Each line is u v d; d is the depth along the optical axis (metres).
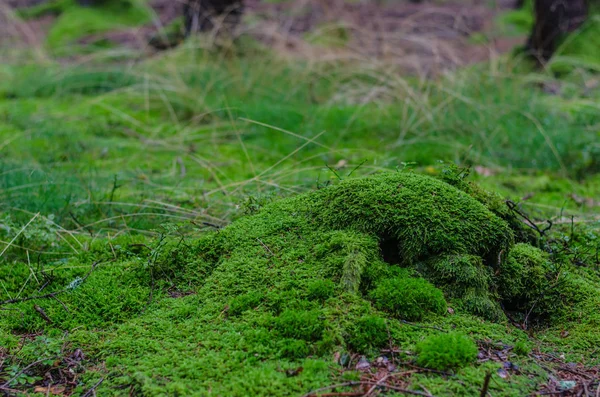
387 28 4.66
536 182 2.50
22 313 1.92
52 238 2.06
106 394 1.78
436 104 3.03
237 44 3.79
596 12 4.30
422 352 1.80
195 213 2.20
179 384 1.77
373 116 3.05
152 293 1.95
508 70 3.42
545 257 2.01
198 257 1.99
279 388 1.76
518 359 1.83
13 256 2.08
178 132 2.95
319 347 1.81
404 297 1.86
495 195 2.06
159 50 4.58
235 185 2.36
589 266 2.04
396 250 1.93
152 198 2.31
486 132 2.78
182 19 4.98
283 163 2.59
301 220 1.98
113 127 3.08
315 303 1.86
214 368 1.80
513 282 1.95
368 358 1.81
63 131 2.89
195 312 1.90
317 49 3.61
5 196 2.23
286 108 3.04
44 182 2.26
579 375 1.81
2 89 4.03
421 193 1.94
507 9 6.33
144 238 2.12
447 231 1.92
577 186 2.50
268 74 3.45
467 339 1.82
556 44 4.09
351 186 1.96
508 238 1.94
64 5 7.00
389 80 3.20
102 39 5.47
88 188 2.31
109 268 2.00
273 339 1.83
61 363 1.83
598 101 3.16
